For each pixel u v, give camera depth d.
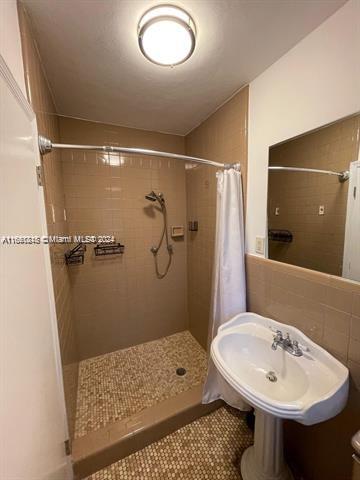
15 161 0.63
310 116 1.05
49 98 1.39
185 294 2.51
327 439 1.04
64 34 0.98
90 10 0.87
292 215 1.19
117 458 1.24
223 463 1.24
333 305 0.98
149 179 2.18
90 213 1.98
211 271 1.98
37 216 0.86
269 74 1.24
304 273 1.11
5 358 0.49
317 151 1.03
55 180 1.44
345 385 0.87
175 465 1.23
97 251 2.04
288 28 0.98
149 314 2.35
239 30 0.98
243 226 1.50
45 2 0.83
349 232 0.93
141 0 0.84
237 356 1.21
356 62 0.86
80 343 2.06
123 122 1.95
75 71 1.24
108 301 2.14
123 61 1.16
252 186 1.42
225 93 1.50
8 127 0.58
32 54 0.95
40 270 0.85
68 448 1.14
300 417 0.77
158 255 2.31
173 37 0.94
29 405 0.63
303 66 1.06
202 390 1.61
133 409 1.54
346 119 0.92
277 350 1.14
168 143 2.23
